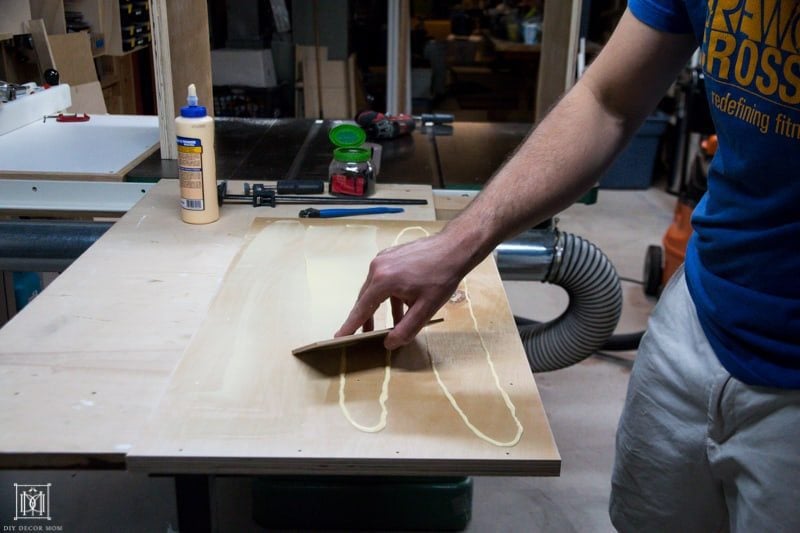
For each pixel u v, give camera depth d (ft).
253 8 11.35
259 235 4.39
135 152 5.87
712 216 3.14
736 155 2.93
